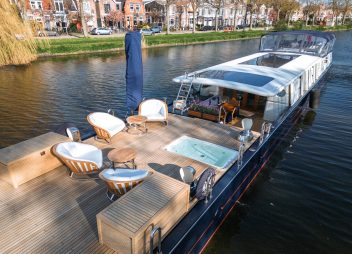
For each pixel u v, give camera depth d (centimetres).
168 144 923
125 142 947
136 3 6397
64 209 626
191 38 5094
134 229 458
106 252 507
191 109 1177
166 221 529
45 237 548
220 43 5259
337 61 3259
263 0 7100
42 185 707
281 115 1152
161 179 591
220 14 8175
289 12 7512
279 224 809
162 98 1872
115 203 516
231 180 732
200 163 814
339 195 933
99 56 3628
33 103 1772
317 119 1544
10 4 2681
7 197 661
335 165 1101
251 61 1506
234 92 1313
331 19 9556
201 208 625
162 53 3900
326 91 2086
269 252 716
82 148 779
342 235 774
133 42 1021
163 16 6925
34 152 715
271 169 1066
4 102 1786
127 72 1076
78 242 534
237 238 754
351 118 1566
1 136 1321
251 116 1183
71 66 2950
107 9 6341
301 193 941
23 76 2477
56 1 5400
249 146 909
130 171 654
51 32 4816
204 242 701
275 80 1108
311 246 738
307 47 1744
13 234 555
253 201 895
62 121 1496
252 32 6575
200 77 1180
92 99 1858
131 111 1123
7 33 2666
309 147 1234
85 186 708
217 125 1086
